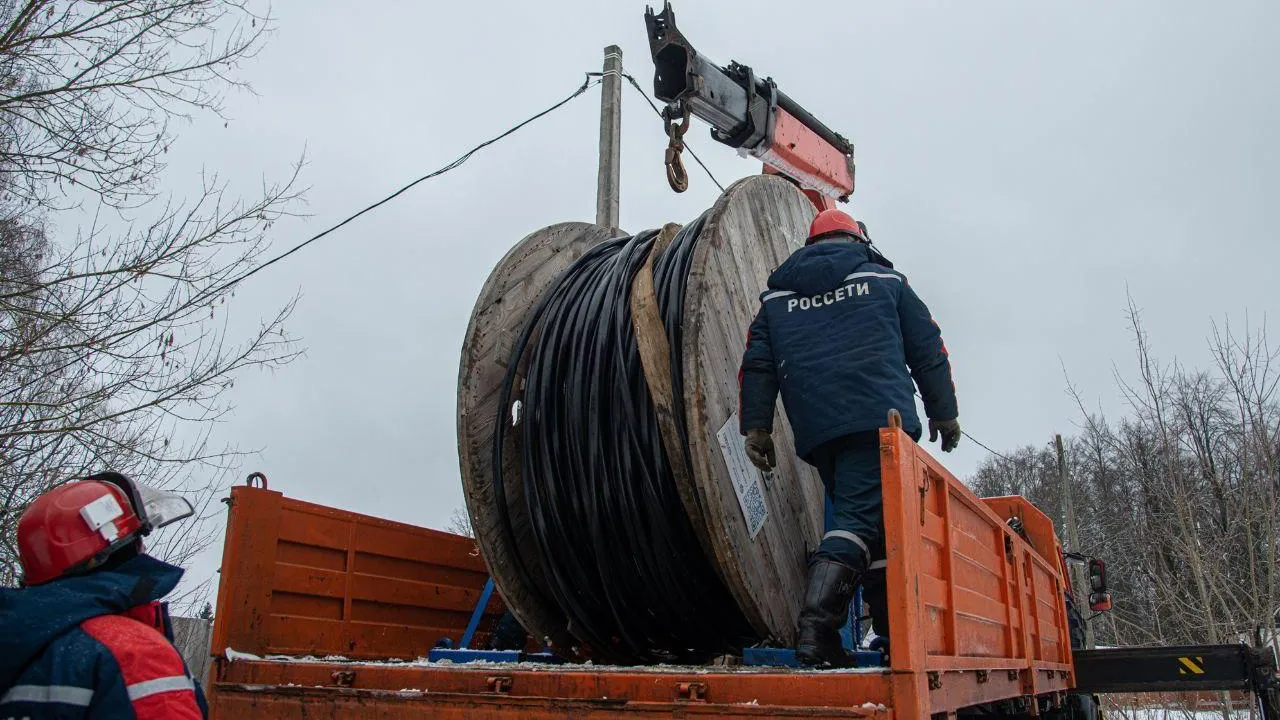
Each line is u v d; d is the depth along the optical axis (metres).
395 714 3.08
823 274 3.41
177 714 1.94
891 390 3.18
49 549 2.07
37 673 1.88
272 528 4.26
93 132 7.51
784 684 2.46
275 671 3.61
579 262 4.82
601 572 3.99
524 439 4.29
